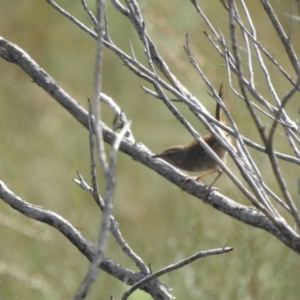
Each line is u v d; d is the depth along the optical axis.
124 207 13.63
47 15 18.56
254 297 11.19
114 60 17.50
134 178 14.47
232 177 5.81
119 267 6.99
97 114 4.63
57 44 18.47
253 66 12.99
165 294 6.80
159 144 15.71
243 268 11.40
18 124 16.95
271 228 6.94
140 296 11.59
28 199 14.60
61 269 12.61
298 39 12.55
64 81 17.94
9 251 12.98
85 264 12.74
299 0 6.70
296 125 7.69
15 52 8.20
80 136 16.64
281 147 12.81
